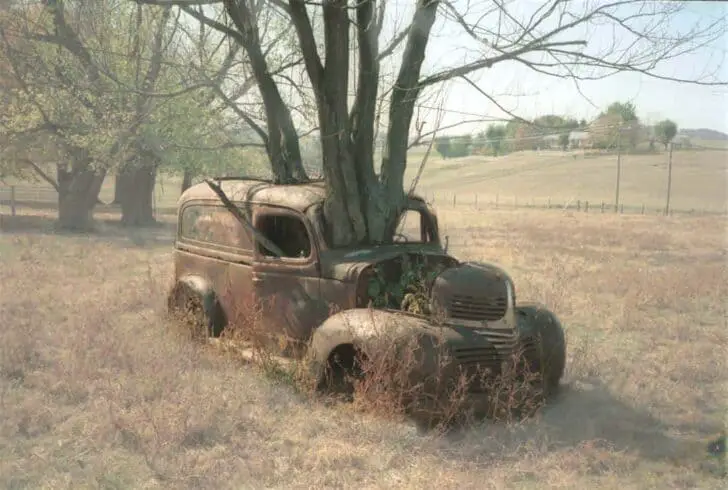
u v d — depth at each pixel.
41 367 5.25
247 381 4.88
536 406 4.52
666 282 10.12
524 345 4.76
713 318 7.93
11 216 17.80
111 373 5.10
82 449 3.69
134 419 4.07
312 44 5.02
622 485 3.21
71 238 14.87
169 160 9.66
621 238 18.55
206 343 5.85
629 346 6.64
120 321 6.86
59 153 11.45
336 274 4.89
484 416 4.33
